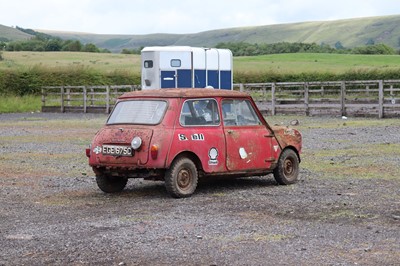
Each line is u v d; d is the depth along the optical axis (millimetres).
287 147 12000
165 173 10508
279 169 11812
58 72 55281
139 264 6723
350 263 6625
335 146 18281
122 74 59500
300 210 9398
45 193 11305
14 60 81438
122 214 9352
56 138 22219
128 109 10984
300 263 6656
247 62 92750
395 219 8711
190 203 10125
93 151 10914
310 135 21750
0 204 10273
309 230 8125
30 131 25359
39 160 16062
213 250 7223
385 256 6875
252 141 11445
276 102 39500
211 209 9617
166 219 8930
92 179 12906
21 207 10008
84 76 56594
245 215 9117
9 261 6906
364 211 9250
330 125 26016
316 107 32969
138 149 10367
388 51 131625
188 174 10688
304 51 136375
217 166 10969
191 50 28734
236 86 39875
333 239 7648
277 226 8383
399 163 14500
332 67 80562
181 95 10742
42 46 132375
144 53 28641
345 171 13438
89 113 40219
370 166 14094
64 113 40719
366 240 7574
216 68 29719
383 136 21000
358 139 20188
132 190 11555
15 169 14406
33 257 7047
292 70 70062
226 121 11227
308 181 12258
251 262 6723
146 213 9398
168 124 10500
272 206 9750
